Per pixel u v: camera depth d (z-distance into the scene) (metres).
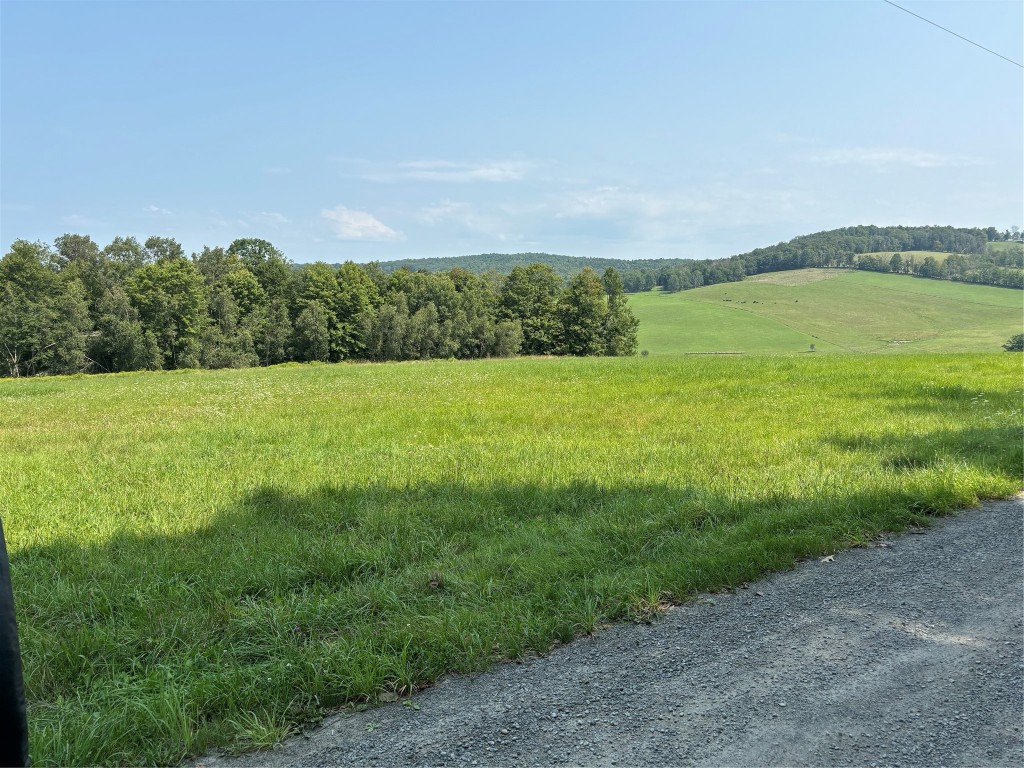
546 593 4.66
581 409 15.29
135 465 9.79
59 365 69.31
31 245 70.62
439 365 45.00
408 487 7.89
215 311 79.44
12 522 6.74
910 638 3.95
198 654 3.89
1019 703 3.24
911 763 2.80
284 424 14.20
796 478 7.54
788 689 3.42
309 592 4.92
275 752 3.03
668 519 6.29
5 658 1.47
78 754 2.96
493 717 3.24
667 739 3.00
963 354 30.89
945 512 6.46
